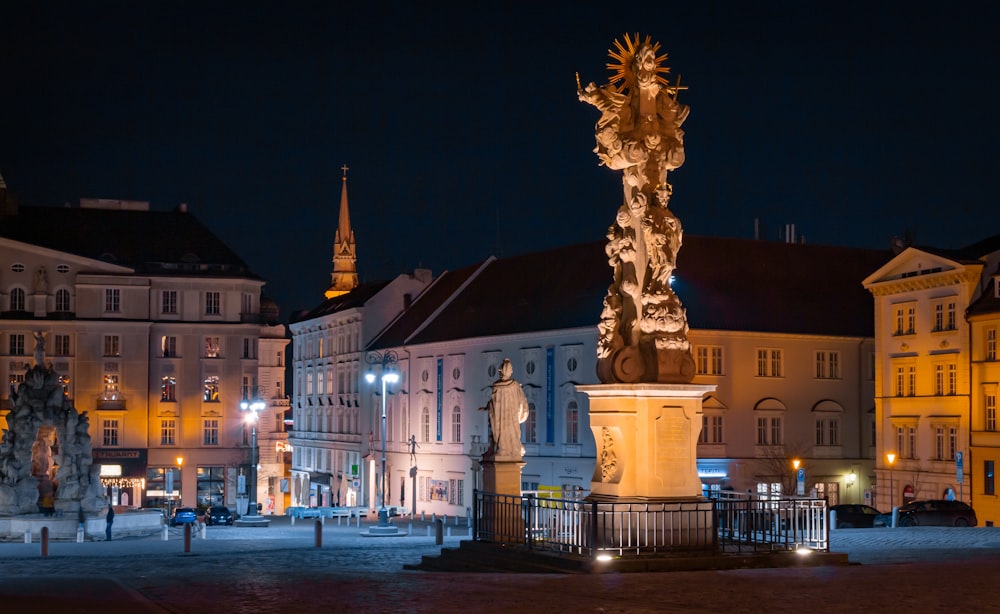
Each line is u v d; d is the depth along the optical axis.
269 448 124.56
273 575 21.77
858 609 15.42
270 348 125.62
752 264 79.56
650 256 23.44
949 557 25.25
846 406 77.19
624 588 17.75
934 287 67.94
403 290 103.19
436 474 88.06
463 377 85.06
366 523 72.38
